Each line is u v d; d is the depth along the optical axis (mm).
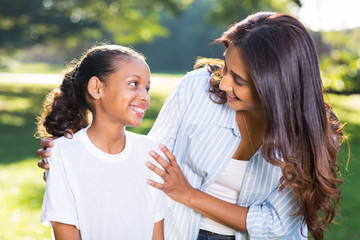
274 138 1649
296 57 1607
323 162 1708
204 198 1864
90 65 1677
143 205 1727
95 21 26922
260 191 1941
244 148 1943
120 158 1692
